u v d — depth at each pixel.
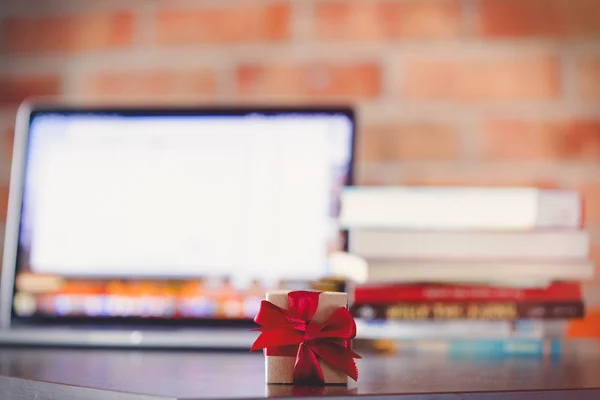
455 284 1.25
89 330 1.31
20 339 1.29
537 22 1.47
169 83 1.49
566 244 1.25
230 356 1.24
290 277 1.32
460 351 1.24
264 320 1.08
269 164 1.34
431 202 1.26
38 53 1.49
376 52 1.47
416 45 1.47
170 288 1.32
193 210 1.34
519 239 1.25
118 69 1.49
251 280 1.32
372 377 1.11
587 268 1.25
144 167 1.35
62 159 1.35
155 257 1.33
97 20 1.49
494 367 1.17
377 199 1.26
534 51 1.46
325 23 1.48
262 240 1.33
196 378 1.11
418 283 1.25
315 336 1.07
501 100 1.46
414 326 1.25
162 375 1.12
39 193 1.34
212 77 1.48
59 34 1.50
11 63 1.49
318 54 1.48
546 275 1.24
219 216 1.33
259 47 1.48
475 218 1.25
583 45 1.46
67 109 1.36
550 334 1.25
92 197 1.34
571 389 1.06
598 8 1.46
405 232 1.24
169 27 1.49
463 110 1.46
